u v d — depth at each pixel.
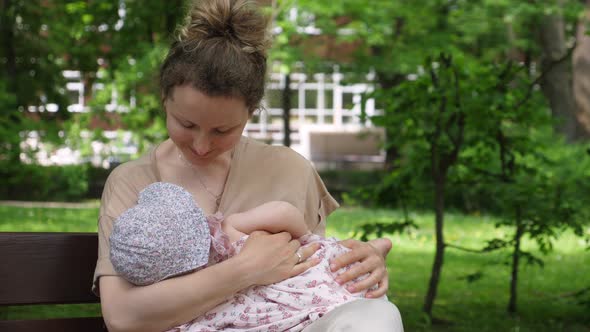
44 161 15.70
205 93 2.35
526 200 5.69
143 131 13.37
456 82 5.50
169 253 2.31
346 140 30.89
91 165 16.16
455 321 6.01
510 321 6.08
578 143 15.88
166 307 2.29
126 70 12.48
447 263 9.09
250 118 2.62
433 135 5.66
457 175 6.02
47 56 15.36
